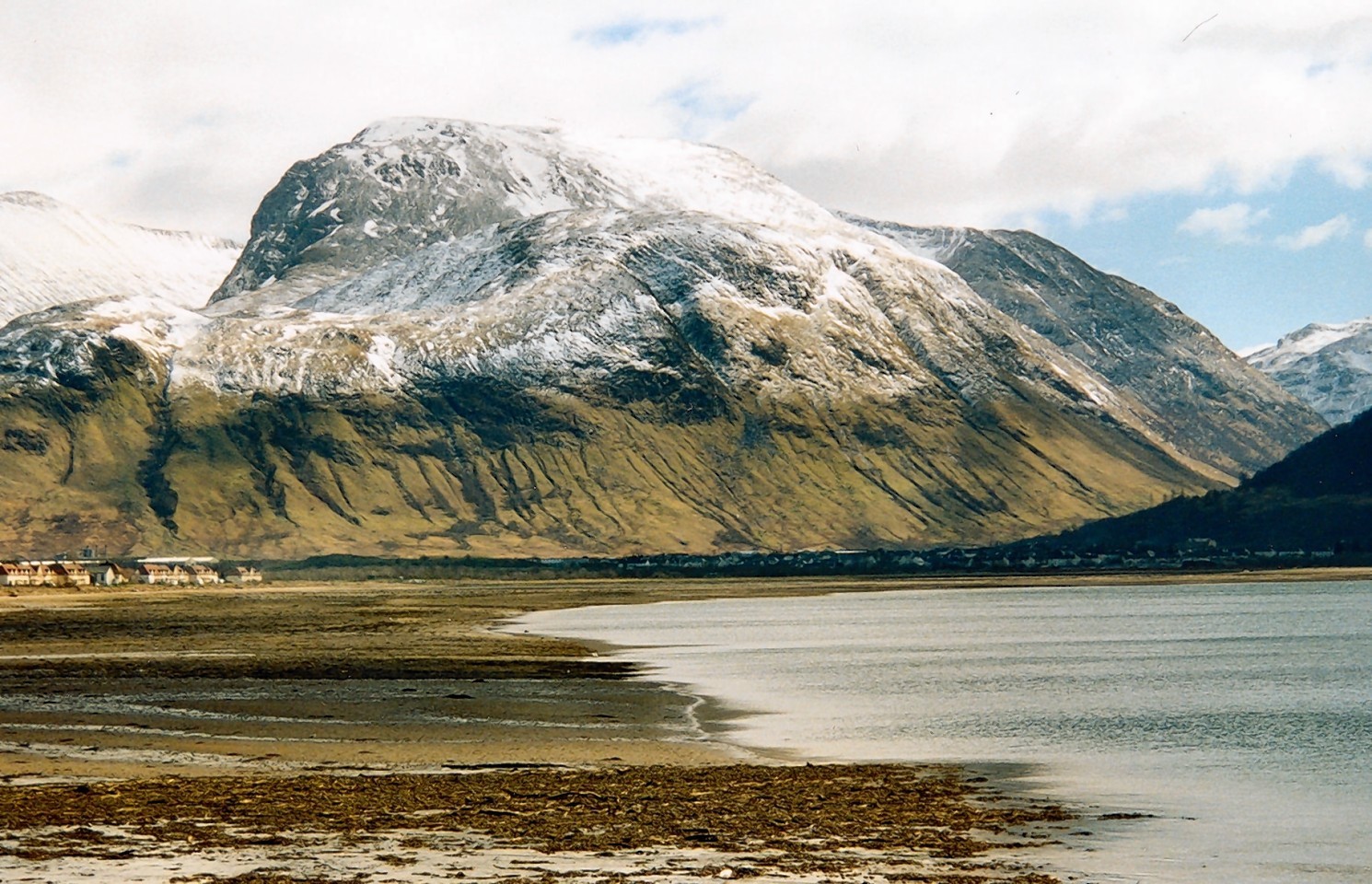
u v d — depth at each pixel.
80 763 60.25
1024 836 46.03
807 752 64.88
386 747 65.81
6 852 42.19
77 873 39.50
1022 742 68.44
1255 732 72.00
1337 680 100.06
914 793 53.50
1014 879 40.09
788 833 45.59
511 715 78.56
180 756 62.47
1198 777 58.06
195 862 41.00
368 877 39.28
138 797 51.34
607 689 93.94
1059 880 40.12
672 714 79.75
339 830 45.47
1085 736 70.81
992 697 89.12
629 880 39.03
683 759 62.50
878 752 64.94
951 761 62.22
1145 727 73.81
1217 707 83.19
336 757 62.50
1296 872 41.94
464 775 57.00
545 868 40.44
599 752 64.38
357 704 84.19
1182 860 43.16
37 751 63.88
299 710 80.81
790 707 83.31
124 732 70.81
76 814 47.88
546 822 46.88
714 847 43.41
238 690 92.75
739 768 59.53
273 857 41.59
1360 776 58.62
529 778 56.31
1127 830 47.44
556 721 76.12
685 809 49.28
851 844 44.16
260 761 61.31
